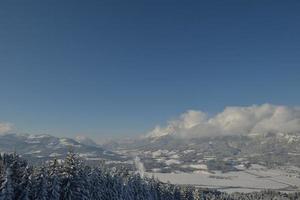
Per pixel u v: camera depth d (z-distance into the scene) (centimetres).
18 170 5553
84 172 6331
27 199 5228
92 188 6675
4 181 4991
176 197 11469
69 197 5803
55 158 6162
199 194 12131
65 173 5944
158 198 10500
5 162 5412
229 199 16762
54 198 5541
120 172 8931
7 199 4912
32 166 5866
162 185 11206
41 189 5419
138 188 8962
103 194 6962
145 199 9081
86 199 5991
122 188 7800
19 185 5347
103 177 7281
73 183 5916
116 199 7381
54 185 5591
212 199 15212
